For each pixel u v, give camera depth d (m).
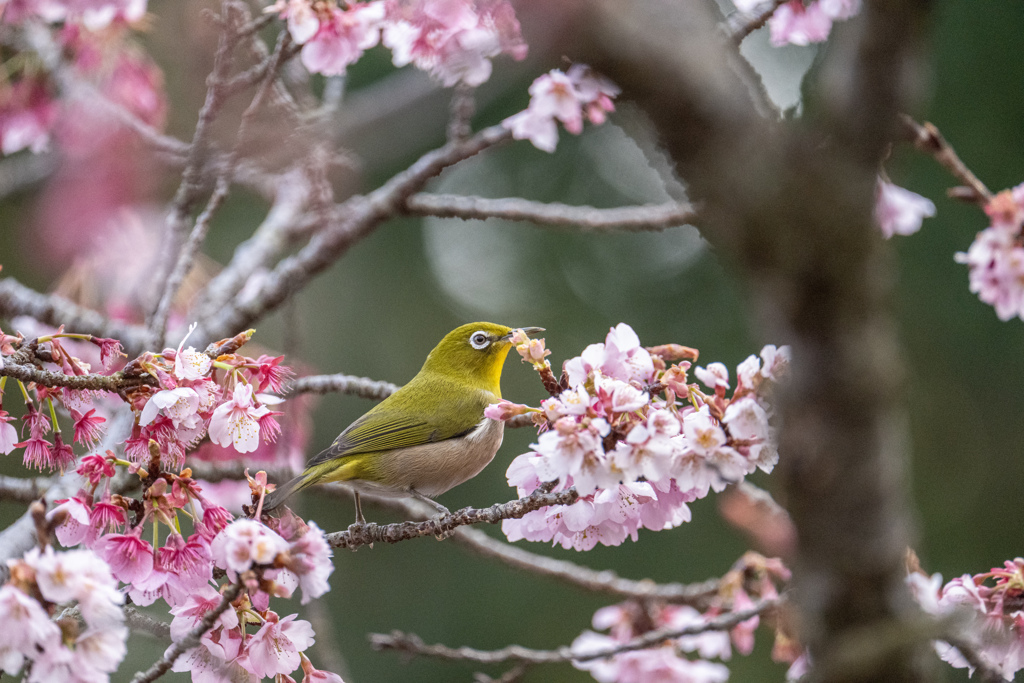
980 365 17.06
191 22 9.45
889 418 3.49
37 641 5.03
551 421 5.98
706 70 3.32
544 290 21.59
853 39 3.31
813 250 3.27
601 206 21.23
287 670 6.07
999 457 16.92
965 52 16.56
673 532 18.19
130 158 6.47
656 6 3.36
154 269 10.55
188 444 6.55
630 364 6.23
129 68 10.95
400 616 18.48
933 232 17.00
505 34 6.46
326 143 6.99
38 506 5.52
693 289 21.02
